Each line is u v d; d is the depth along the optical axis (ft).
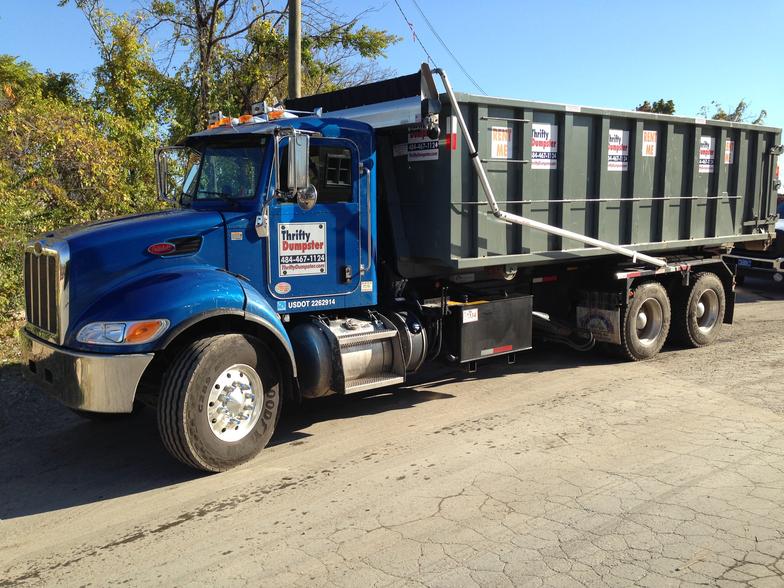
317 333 19.22
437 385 24.76
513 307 24.06
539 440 18.35
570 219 24.67
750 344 31.24
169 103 50.85
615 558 11.98
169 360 17.01
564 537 12.80
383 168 22.08
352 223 20.16
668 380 24.73
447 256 21.08
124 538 13.46
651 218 27.84
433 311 22.20
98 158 35.47
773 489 14.76
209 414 16.34
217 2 49.14
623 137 26.11
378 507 14.40
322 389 19.16
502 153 22.16
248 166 18.70
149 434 20.13
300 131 18.58
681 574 11.41
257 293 17.71
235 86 53.93
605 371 26.43
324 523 13.74
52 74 50.75
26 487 16.35
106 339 15.39
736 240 31.50
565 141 23.90
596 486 15.15
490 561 11.98
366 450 18.02
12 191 31.27
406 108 20.59
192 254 17.37
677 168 28.32
